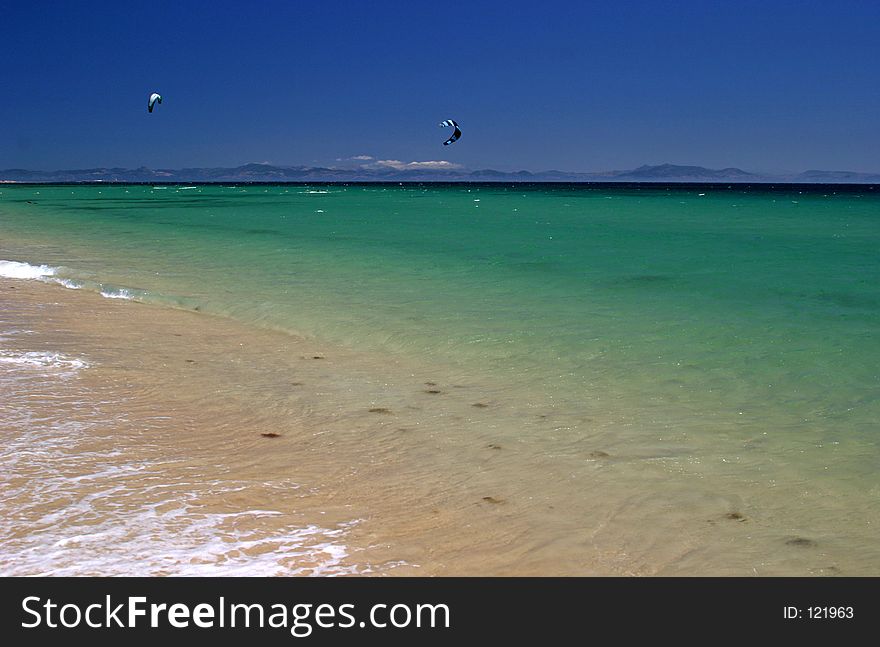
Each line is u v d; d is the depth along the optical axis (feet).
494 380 28.66
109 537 16.14
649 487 19.27
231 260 62.08
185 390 27.25
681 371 29.12
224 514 17.47
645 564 15.84
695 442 22.20
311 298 44.52
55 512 17.16
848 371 28.48
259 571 15.19
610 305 41.29
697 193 362.74
